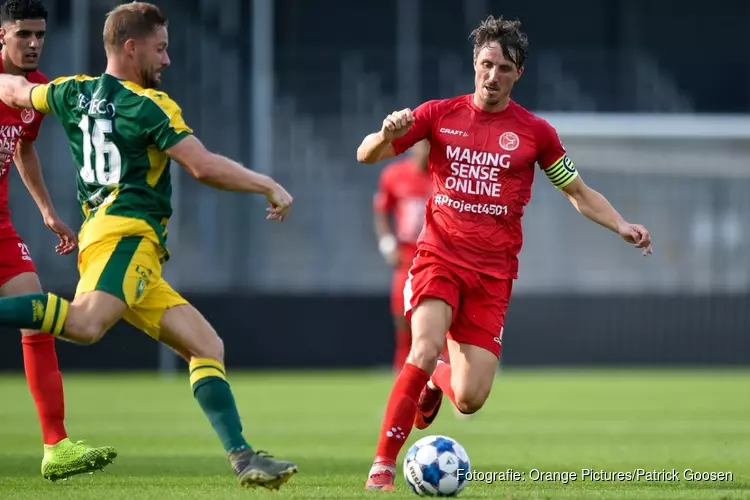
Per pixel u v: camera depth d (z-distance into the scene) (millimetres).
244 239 68562
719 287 70625
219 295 66938
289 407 47125
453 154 22906
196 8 74375
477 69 22719
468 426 39250
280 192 19047
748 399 50312
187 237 67688
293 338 67438
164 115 19078
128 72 19750
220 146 71562
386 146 22438
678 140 74625
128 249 19266
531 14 92562
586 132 75062
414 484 20031
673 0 92625
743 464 27344
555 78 78688
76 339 18875
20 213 65375
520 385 58812
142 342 67250
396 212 50312
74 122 19828
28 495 20281
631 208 72750
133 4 19859
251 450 18984
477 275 22703
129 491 20969
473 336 23000
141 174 19500
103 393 54031
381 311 67812
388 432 21281
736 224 71062
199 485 22375
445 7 90875
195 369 19562
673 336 68500
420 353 21609
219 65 72312
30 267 24000
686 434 36188
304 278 69562
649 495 20312
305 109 74812
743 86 86500
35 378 22891
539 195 70875
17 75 22703
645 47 92625
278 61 75188
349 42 90375
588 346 68812
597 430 37688
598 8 92812
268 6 69375
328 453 30516
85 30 63125
